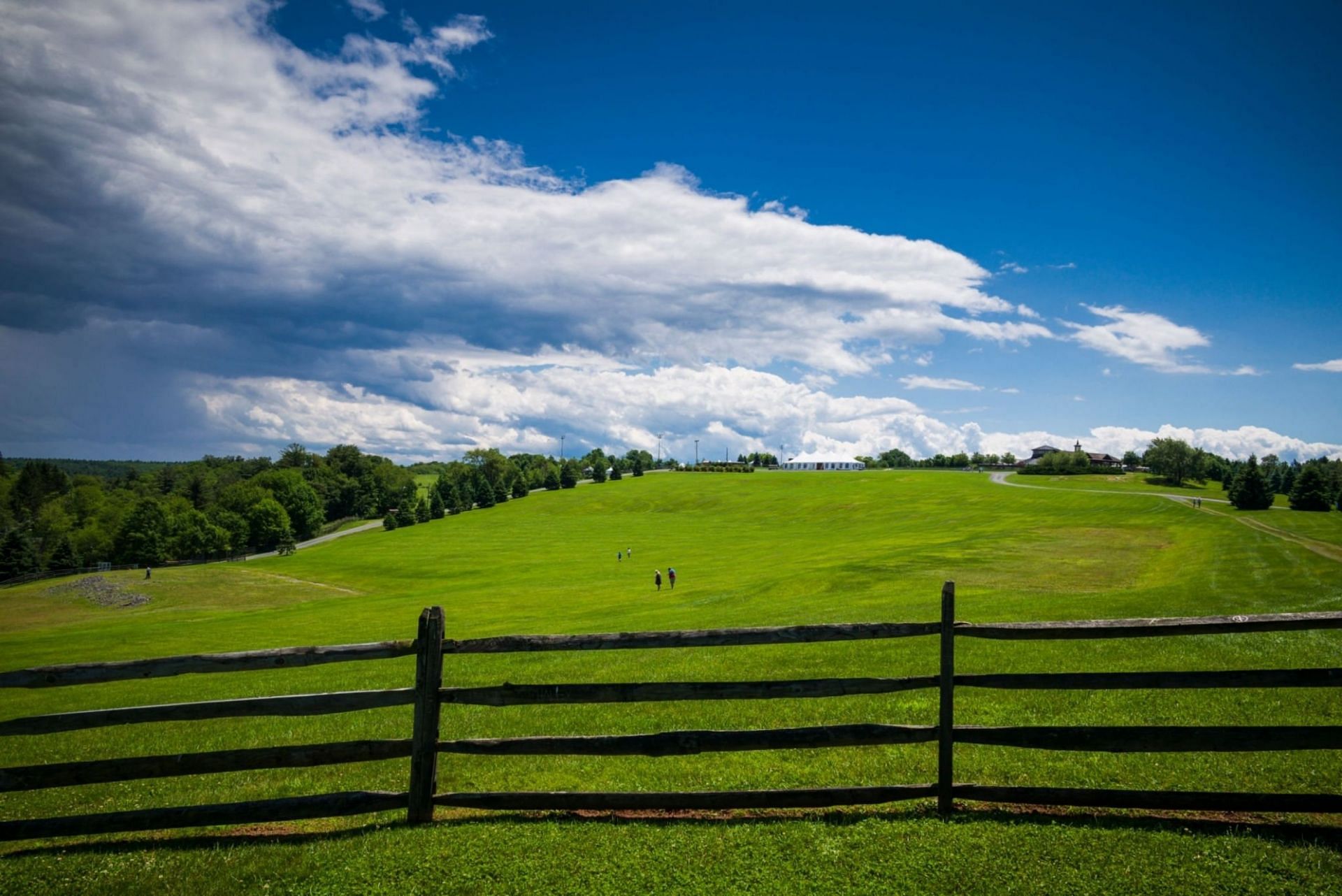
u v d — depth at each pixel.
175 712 6.67
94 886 5.86
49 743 11.98
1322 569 35.59
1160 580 37.78
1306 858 5.71
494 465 194.75
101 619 65.94
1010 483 158.00
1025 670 12.96
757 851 6.00
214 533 120.88
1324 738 6.18
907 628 6.65
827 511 136.88
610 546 105.12
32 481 168.62
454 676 16.41
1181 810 6.57
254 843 6.48
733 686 6.65
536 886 5.64
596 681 14.64
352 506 180.88
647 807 6.72
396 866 5.93
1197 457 151.62
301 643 36.00
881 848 5.99
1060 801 6.51
